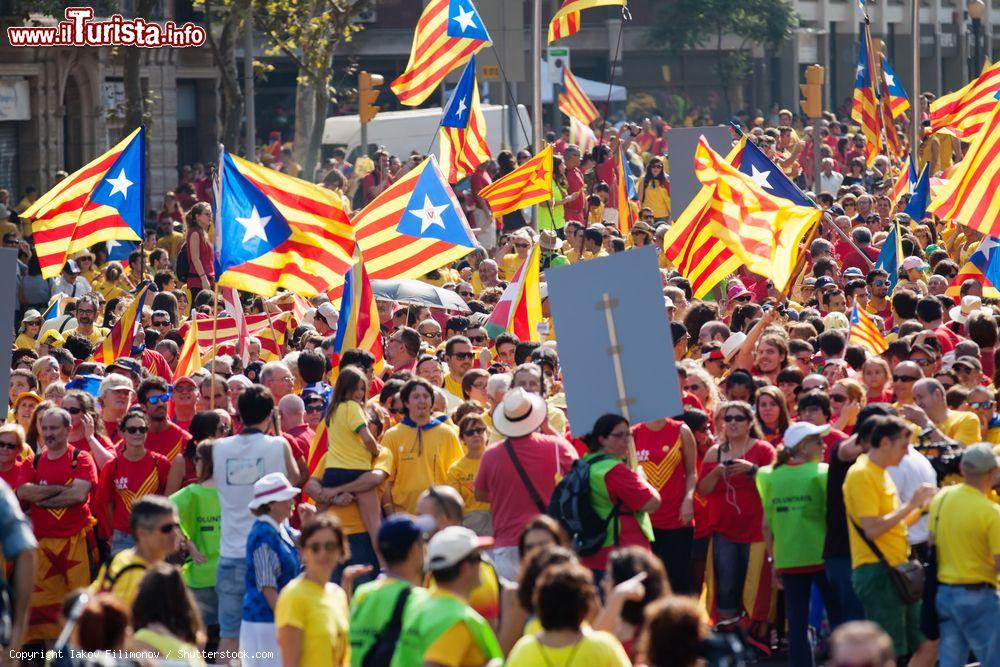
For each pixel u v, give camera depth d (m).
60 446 26.38
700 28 136.25
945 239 53.69
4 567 22.33
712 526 25.98
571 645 15.65
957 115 58.09
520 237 47.03
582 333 23.00
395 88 52.22
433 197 39.28
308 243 32.28
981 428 25.84
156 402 27.50
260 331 39.41
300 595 18.22
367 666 17.34
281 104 125.69
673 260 37.47
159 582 17.08
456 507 19.72
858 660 12.88
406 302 38.25
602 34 143.88
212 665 21.52
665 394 22.69
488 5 71.69
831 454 23.09
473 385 28.44
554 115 127.81
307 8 81.81
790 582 23.69
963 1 163.88
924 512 23.39
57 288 50.19
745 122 124.44
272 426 26.11
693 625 14.80
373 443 25.64
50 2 80.31
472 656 16.70
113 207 38.56
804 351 29.34
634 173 78.75
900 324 35.84
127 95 76.19
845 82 157.50
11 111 88.12
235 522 23.72
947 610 21.83
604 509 22.02
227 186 31.61
